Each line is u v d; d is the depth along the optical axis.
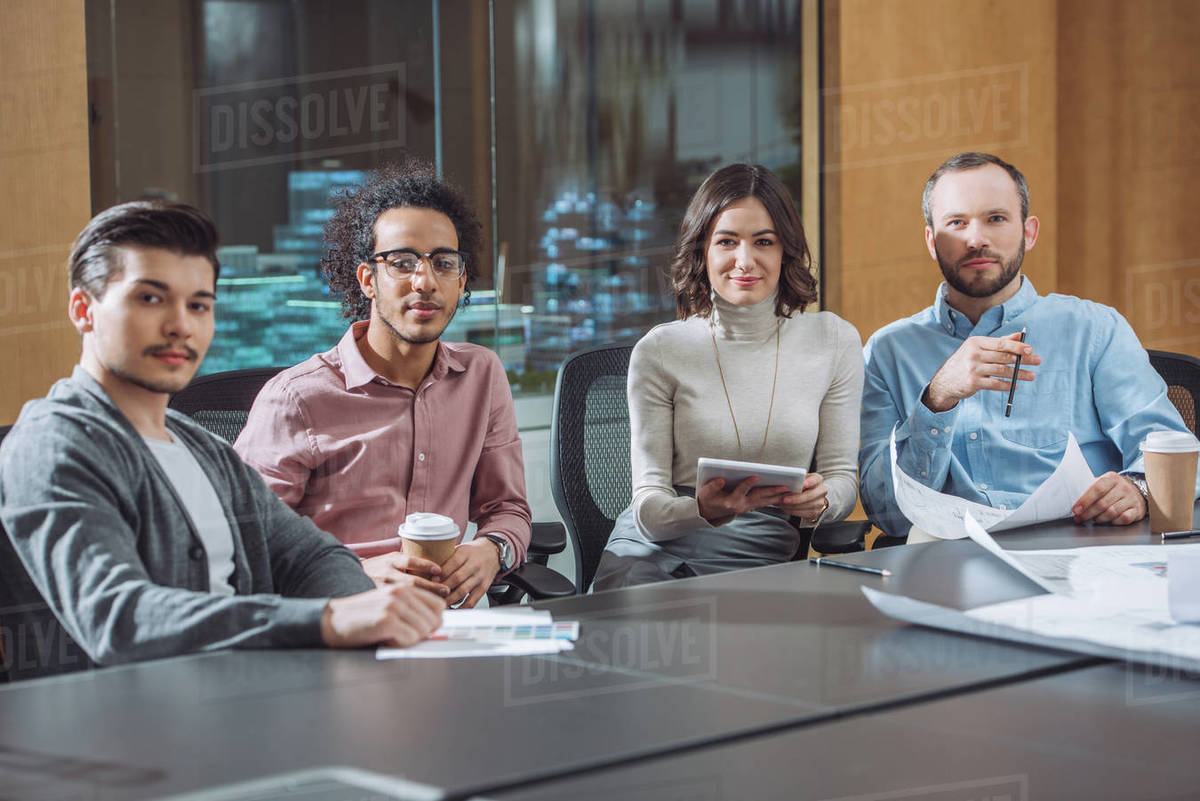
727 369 2.11
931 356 2.20
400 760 0.80
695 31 3.75
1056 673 1.00
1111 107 3.98
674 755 0.82
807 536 2.10
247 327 3.15
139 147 2.94
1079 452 1.62
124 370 1.29
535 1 3.54
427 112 3.41
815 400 2.12
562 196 3.60
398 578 1.43
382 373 1.99
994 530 1.59
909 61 3.74
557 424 2.19
